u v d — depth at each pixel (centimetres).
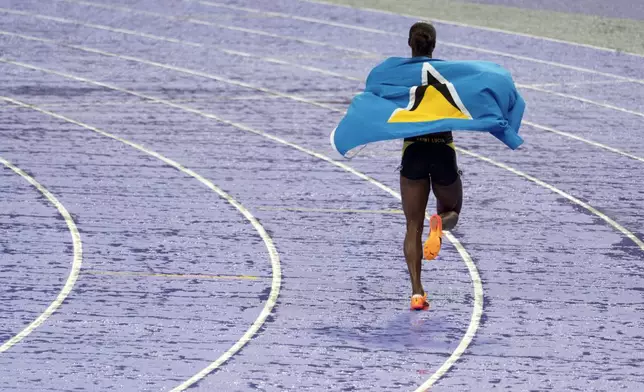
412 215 1769
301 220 2258
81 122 3131
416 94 1730
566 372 1536
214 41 4600
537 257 2055
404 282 1909
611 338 1669
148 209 2308
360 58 4288
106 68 3994
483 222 2273
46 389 1441
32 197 2377
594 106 3531
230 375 1502
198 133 3033
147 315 1722
